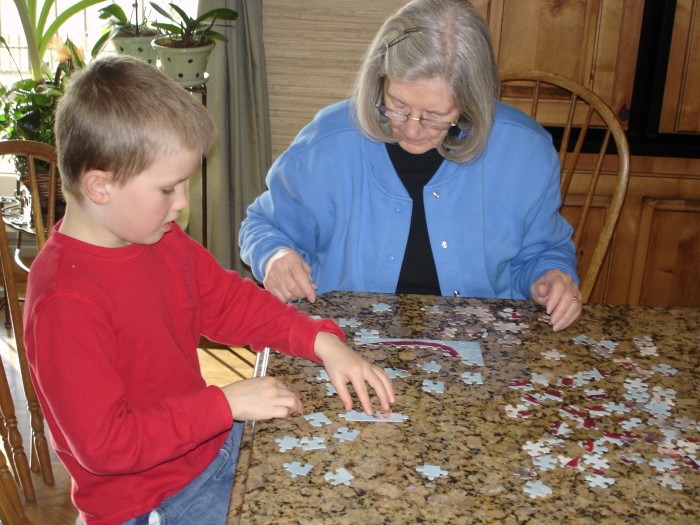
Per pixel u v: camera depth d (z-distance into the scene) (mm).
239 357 3104
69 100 1181
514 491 1030
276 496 999
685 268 2977
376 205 1792
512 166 1792
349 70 3475
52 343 1146
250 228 1880
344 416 1174
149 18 3412
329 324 1358
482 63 1559
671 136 2855
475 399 1232
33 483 1728
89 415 1126
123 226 1218
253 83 3334
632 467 1090
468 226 1784
